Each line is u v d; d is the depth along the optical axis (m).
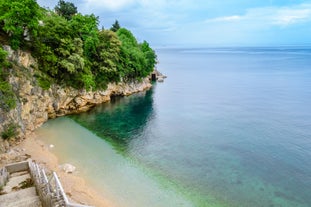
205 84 79.44
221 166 24.98
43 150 26.25
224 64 156.75
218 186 21.27
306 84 73.94
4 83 26.42
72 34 41.97
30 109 31.95
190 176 22.83
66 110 43.50
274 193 20.41
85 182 20.56
